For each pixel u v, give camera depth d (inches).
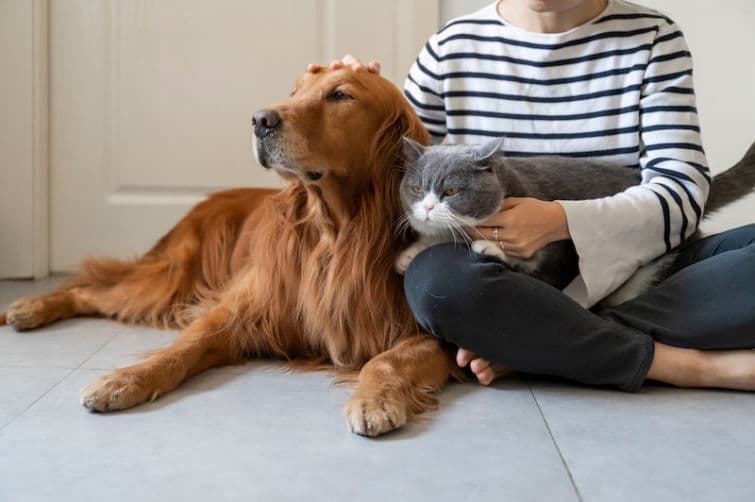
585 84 71.3
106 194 110.7
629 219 62.0
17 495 42.8
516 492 43.7
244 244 83.1
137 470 46.2
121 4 107.3
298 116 61.9
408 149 62.9
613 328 60.0
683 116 68.5
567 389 62.7
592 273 62.2
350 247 66.4
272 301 70.1
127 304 85.4
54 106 108.7
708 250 66.6
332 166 63.8
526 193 64.2
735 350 61.9
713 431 53.2
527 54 72.9
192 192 111.3
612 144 70.9
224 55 108.5
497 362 61.6
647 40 69.7
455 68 75.3
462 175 59.1
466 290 57.6
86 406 55.6
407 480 45.1
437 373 61.9
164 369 60.7
